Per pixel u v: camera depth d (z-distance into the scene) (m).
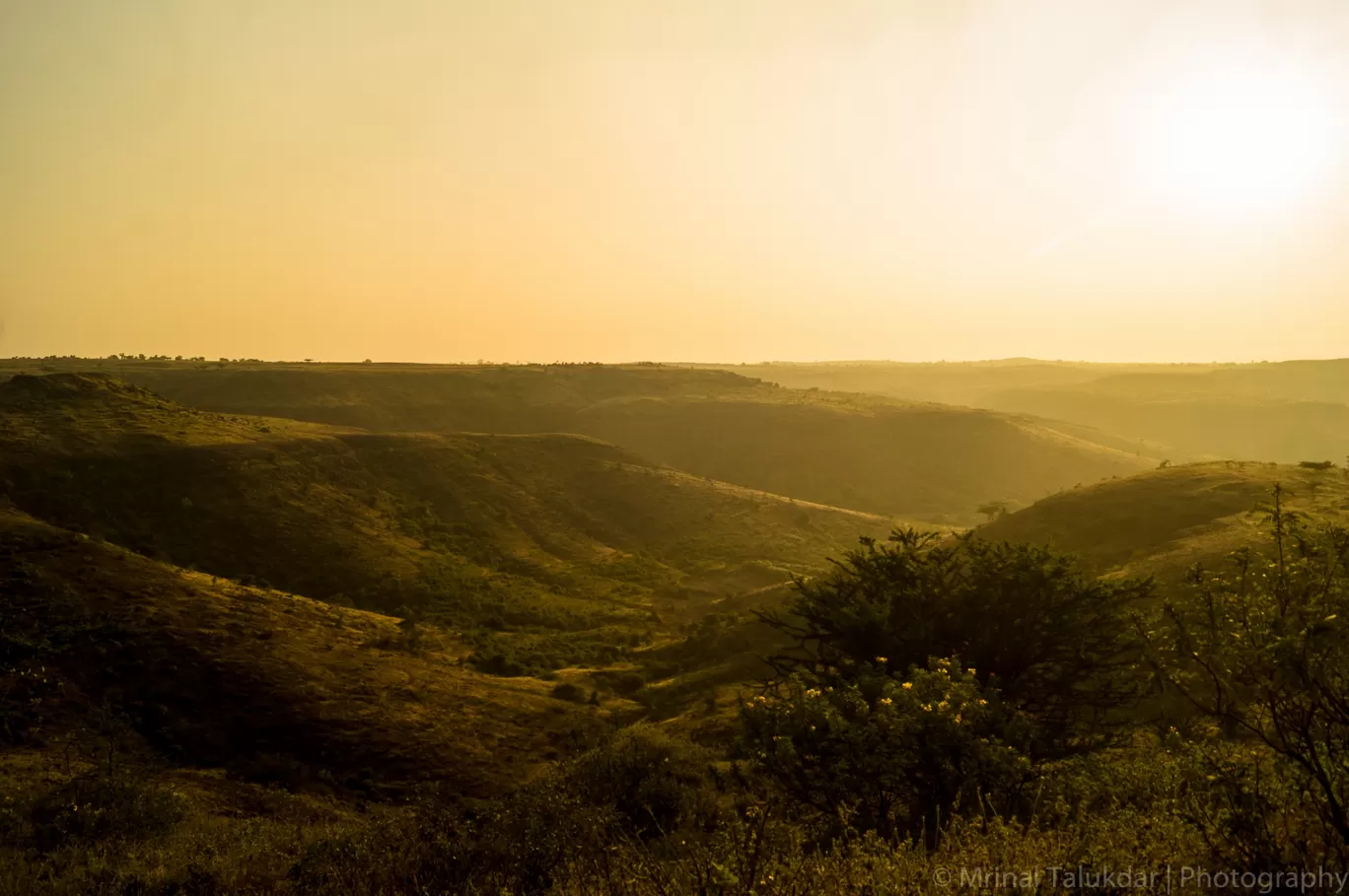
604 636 74.75
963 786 5.63
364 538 91.44
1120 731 9.94
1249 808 4.17
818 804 6.20
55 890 11.80
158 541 81.19
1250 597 4.45
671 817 10.40
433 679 49.56
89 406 100.50
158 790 21.23
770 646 53.28
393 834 8.30
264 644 47.38
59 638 42.25
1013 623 11.35
